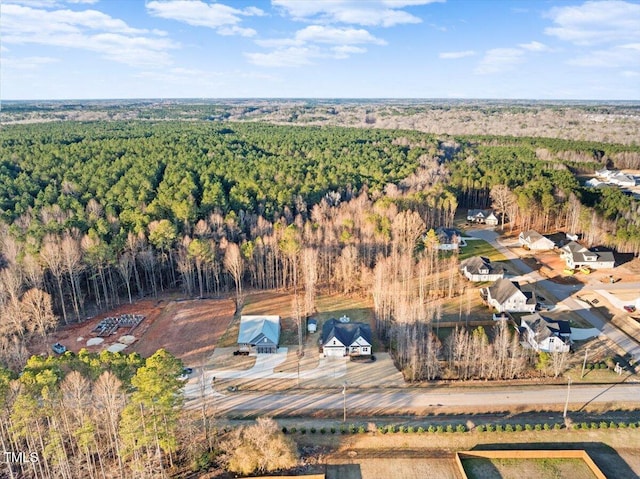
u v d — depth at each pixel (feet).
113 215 313.12
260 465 148.97
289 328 247.70
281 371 206.59
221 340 235.20
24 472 147.95
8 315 219.00
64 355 159.33
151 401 134.41
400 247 322.14
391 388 192.65
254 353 222.28
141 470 141.08
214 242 302.45
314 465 152.25
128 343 231.09
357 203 371.97
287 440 154.92
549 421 170.71
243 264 296.10
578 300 270.87
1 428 139.54
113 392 137.80
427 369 199.31
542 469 148.66
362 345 218.59
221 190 366.63
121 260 274.77
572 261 319.06
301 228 322.96
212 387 194.80
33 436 146.10
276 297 289.53
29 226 289.94
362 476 147.64
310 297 268.41
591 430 165.27
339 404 182.91
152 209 314.96
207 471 150.82
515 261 336.70
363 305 274.98
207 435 162.40
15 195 357.41
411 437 163.02
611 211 375.25
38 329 233.55
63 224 288.51
